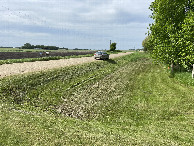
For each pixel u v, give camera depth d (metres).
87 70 17.97
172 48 14.84
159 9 16.30
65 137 4.94
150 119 7.37
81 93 10.69
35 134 4.91
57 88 11.08
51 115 7.05
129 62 29.12
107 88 12.16
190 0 16.09
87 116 7.57
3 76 11.16
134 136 5.59
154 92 11.34
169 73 17.89
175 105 8.92
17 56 28.62
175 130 6.26
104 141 4.93
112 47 71.44
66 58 27.75
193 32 12.57
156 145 4.95
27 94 9.31
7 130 4.94
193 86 12.65
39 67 16.14
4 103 7.53
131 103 9.28
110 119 7.32
